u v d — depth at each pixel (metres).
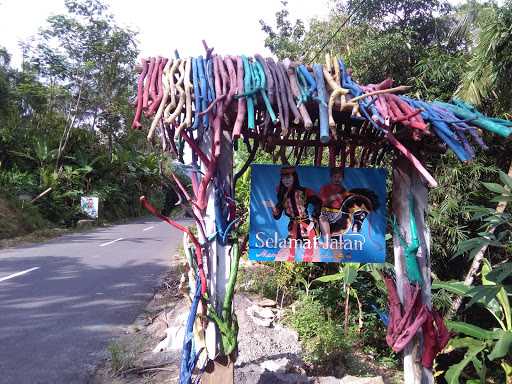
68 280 8.23
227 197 2.33
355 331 5.43
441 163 5.94
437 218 5.88
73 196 21.19
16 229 15.91
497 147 5.89
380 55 8.38
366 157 2.83
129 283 8.04
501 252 5.77
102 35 23.77
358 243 2.57
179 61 2.23
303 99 2.12
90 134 24.09
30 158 19.98
